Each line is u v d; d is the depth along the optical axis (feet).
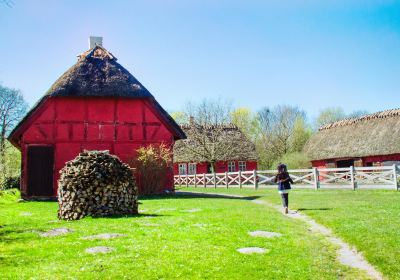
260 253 27.17
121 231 34.32
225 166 165.99
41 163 81.46
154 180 84.99
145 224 38.01
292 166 144.66
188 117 181.16
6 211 55.52
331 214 43.52
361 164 126.11
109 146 85.51
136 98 87.30
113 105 86.94
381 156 120.47
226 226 36.96
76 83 82.58
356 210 45.68
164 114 89.10
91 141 84.53
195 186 127.65
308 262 25.36
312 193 75.36
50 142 82.28
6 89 168.35
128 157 86.12
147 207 56.08
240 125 246.47
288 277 22.36
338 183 87.40
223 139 166.09
